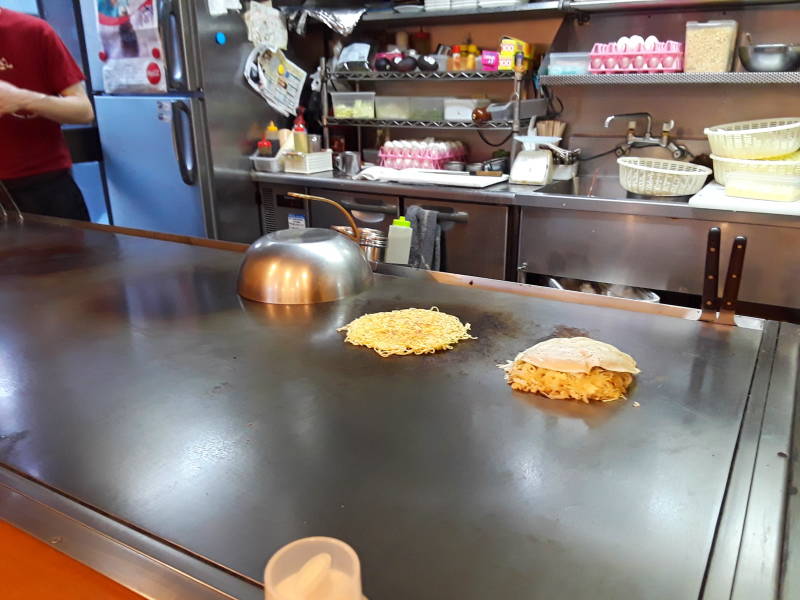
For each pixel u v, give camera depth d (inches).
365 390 40.7
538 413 37.4
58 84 105.6
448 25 134.0
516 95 113.2
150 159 133.7
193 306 57.1
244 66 131.3
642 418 36.6
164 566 25.7
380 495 30.1
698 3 102.9
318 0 137.3
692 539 26.8
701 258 94.8
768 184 91.0
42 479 31.8
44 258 73.0
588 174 125.8
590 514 28.5
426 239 108.0
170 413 38.2
